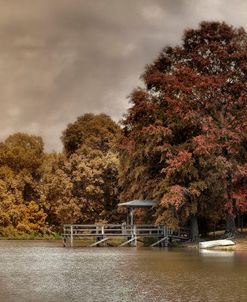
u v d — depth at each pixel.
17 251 54.59
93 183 81.88
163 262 39.66
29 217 93.69
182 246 58.88
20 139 109.94
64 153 94.19
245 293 25.16
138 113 60.09
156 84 60.34
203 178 56.81
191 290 26.05
